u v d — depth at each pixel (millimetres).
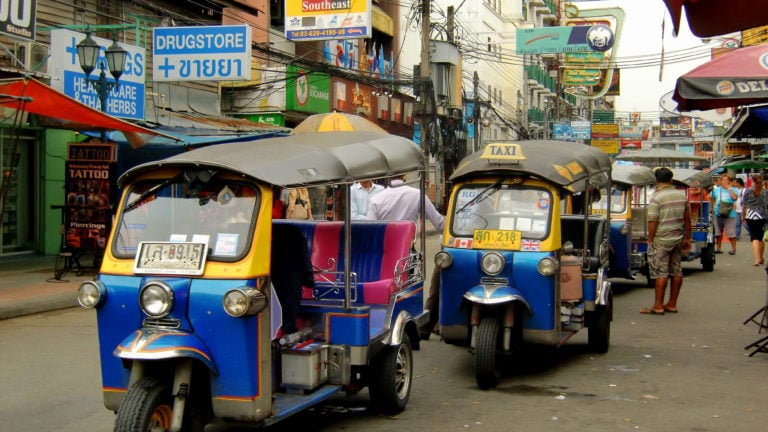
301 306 5879
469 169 7840
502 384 7383
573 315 8109
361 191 10406
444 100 31062
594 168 8523
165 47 16391
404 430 5910
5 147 15227
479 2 43219
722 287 14492
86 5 16094
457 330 7613
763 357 8555
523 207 7598
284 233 5656
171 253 4879
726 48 22188
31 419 6172
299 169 5324
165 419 4691
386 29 33312
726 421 6148
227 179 5086
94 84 13227
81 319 10477
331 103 24562
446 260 7531
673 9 4844
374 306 6352
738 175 31672
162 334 4664
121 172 16281
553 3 60281
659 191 11523
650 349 9000
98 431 5891
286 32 21859
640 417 6258
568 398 6859
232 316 4648
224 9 20422
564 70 46250
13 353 8430
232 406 4738
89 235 13320
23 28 12195
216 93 20531
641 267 13945
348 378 5746
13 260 15281
